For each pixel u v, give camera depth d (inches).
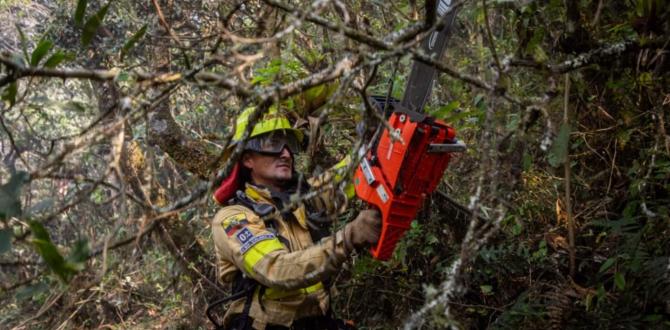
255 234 78.1
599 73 67.6
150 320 167.9
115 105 42.1
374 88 93.9
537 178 88.1
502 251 86.5
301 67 86.1
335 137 100.0
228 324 87.4
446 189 99.3
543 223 91.6
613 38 58.1
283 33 39.6
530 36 56.1
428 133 59.7
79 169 56.6
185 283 162.1
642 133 71.9
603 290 74.9
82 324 165.3
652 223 73.5
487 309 93.7
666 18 51.2
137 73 41.3
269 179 84.7
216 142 132.4
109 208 127.6
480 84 45.3
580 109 75.6
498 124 67.7
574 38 56.2
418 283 102.4
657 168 74.2
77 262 35.2
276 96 43.3
